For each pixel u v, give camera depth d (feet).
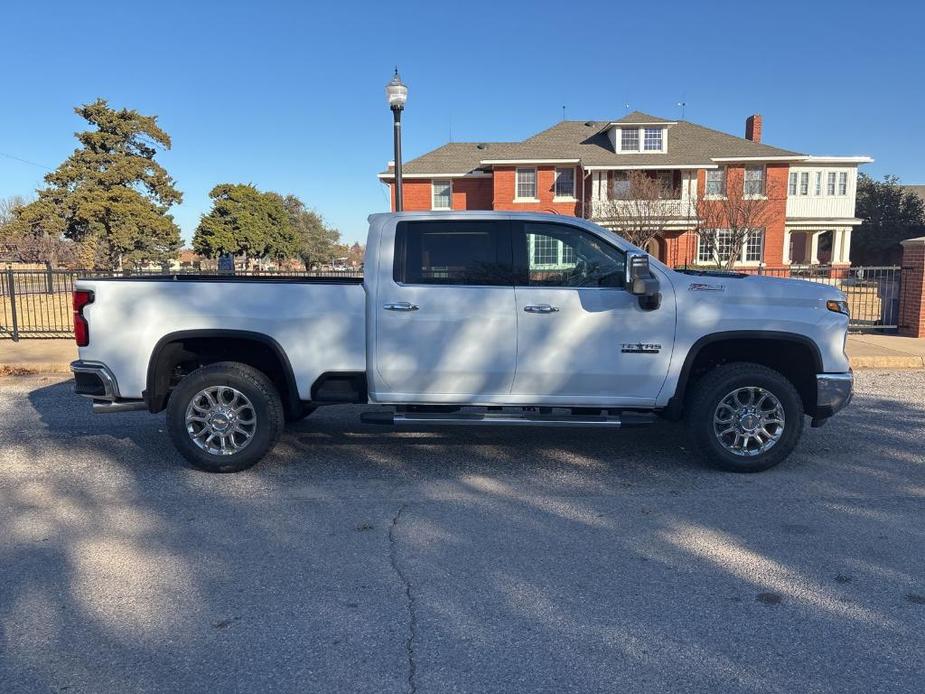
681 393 17.30
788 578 11.98
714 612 10.87
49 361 34.65
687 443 20.59
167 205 133.08
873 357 34.60
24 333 44.34
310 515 15.06
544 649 9.90
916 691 8.92
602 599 11.31
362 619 10.74
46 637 10.25
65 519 14.85
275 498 16.12
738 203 97.71
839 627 10.41
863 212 170.91
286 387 19.04
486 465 18.61
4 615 10.86
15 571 12.37
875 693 8.89
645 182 98.89
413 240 17.39
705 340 17.01
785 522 14.48
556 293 17.07
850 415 23.95
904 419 23.35
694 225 102.78
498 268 17.26
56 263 112.88
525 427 22.71
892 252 170.91
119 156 125.18
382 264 17.37
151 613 10.92
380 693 8.96
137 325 17.42
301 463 18.78
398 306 17.13
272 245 180.14
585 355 17.10
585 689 9.02
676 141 113.09
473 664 9.56
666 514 14.97
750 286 17.21
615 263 17.22
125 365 17.54
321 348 17.48
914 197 170.09
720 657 9.69
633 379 17.21
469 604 11.18
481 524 14.49
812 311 17.11
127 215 122.21
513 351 17.13
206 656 9.77
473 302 17.08
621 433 21.88
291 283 17.51
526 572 12.28
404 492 16.51
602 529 14.17
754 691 8.94
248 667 9.52
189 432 17.61
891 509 15.17
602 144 113.70
